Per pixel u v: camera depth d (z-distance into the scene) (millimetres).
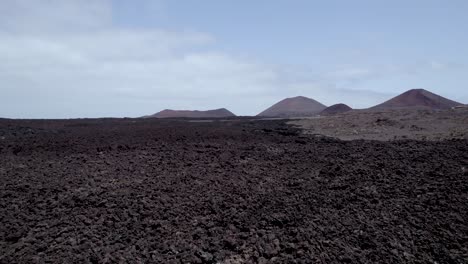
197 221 6172
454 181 7535
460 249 5117
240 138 14484
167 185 7887
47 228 5820
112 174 8672
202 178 8445
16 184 7863
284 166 9562
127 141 13516
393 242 5355
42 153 11234
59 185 7789
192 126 20672
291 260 4984
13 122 23625
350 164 9430
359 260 4945
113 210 6492
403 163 9172
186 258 5000
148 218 6211
